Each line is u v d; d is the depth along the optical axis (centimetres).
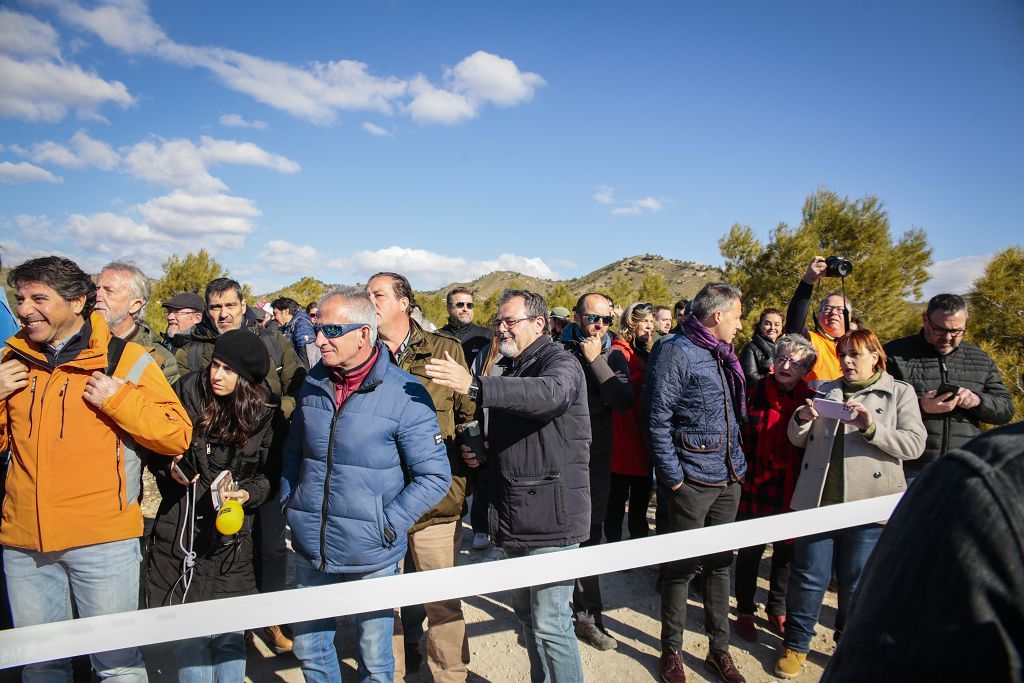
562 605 233
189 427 224
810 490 313
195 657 220
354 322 211
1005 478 61
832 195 1208
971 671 57
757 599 397
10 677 222
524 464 238
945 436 331
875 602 64
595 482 357
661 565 396
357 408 217
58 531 203
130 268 300
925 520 64
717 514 302
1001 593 57
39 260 202
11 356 211
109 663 217
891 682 60
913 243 1122
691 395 290
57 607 218
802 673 311
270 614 179
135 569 224
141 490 230
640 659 319
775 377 357
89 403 204
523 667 307
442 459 228
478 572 196
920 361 348
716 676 304
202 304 420
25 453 203
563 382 229
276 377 310
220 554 228
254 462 236
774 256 1230
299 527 221
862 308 1134
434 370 208
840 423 308
